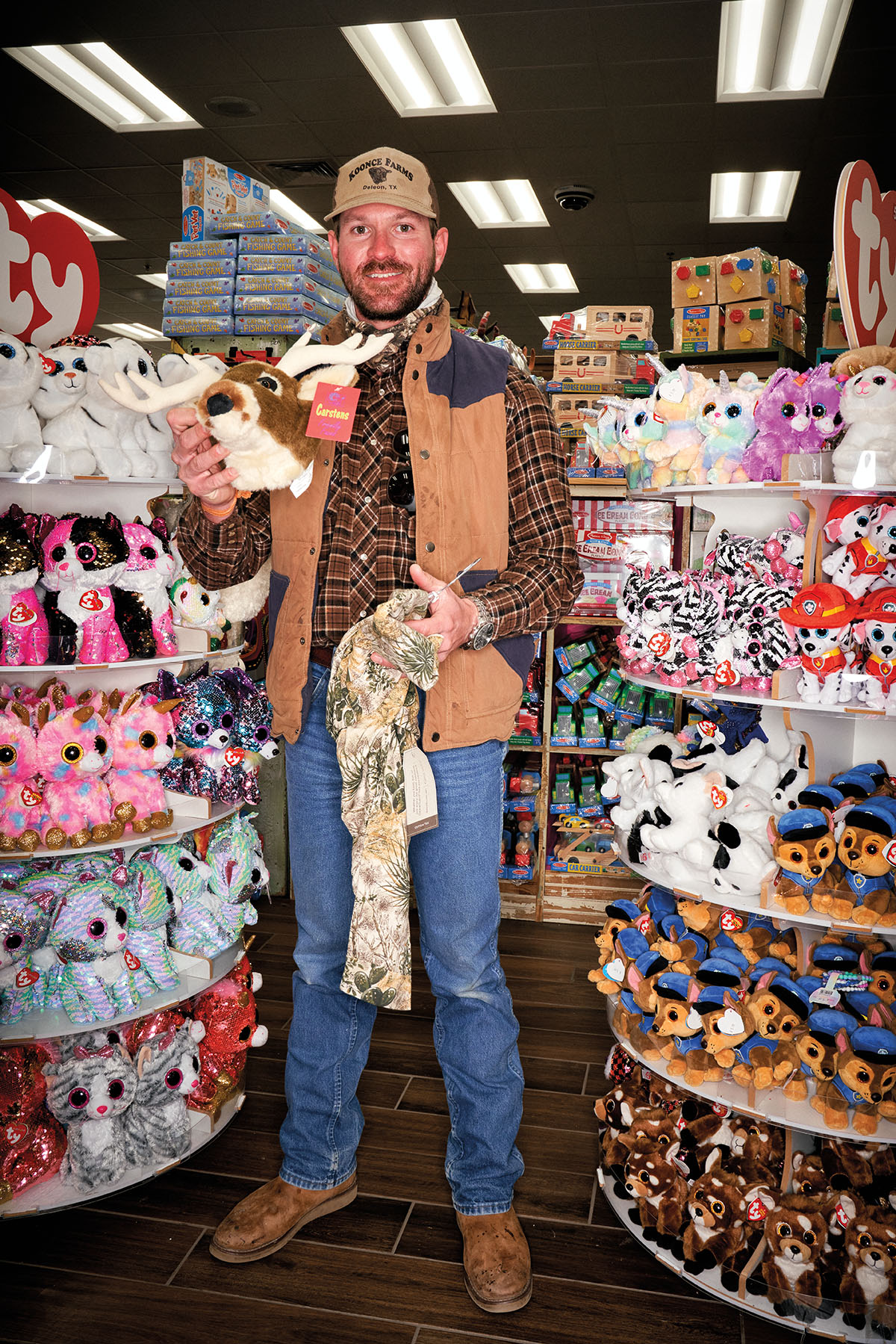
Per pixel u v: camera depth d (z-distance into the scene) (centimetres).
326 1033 202
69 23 516
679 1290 192
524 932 367
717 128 625
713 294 382
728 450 201
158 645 221
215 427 160
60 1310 184
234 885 230
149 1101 216
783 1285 182
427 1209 212
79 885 207
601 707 370
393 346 179
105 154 695
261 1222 199
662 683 218
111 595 212
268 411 162
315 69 560
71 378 205
